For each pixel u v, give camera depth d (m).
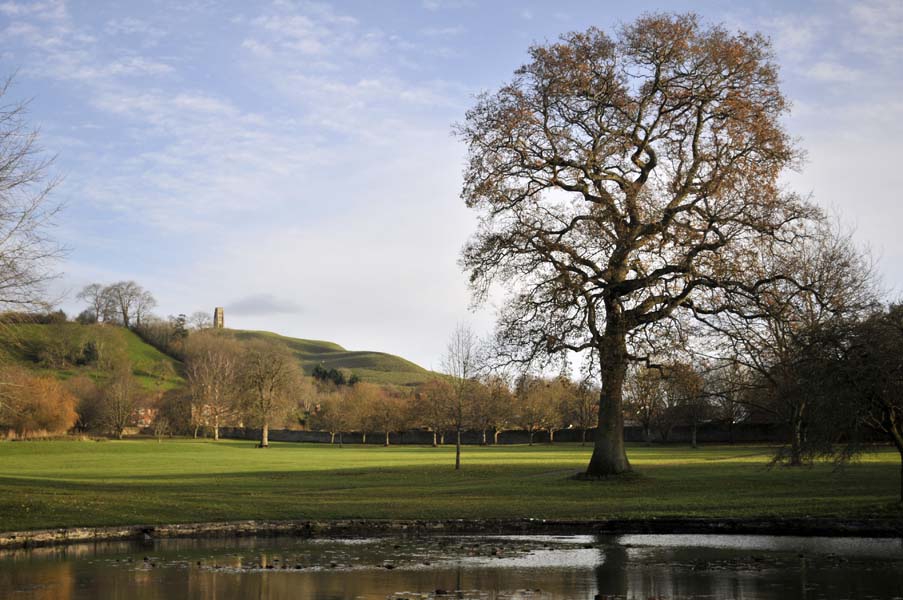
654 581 16.34
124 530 22.84
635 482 35.53
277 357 102.19
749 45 35.28
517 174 36.84
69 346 149.88
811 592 15.11
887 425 24.41
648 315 35.06
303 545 21.55
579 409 105.75
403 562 18.69
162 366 166.75
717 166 35.38
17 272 24.81
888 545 20.92
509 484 36.41
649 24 35.12
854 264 45.97
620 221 35.72
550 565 18.27
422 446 110.19
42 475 45.09
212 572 17.42
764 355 37.38
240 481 40.34
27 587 15.70
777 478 36.47
